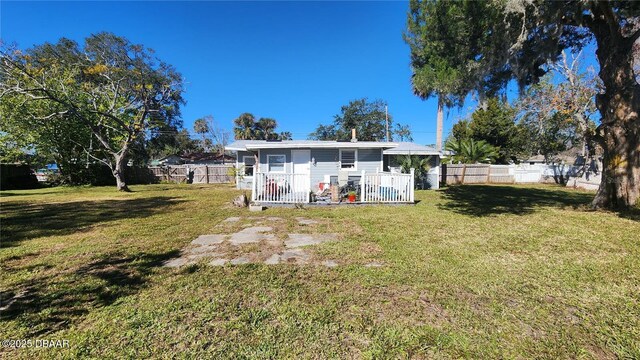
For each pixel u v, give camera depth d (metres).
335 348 2.36
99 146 18.97
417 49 8.05
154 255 4.73
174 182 22.61
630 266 4.09
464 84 7.28
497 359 2.23
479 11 6.28
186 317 2.82
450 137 30.91
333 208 9.27
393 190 10.36
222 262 4.38
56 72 15.50
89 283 3.62
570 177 17.70
